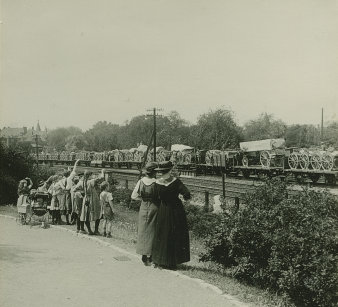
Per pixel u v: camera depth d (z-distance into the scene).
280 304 6.54
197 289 6.68
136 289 6.62
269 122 50.75
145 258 8.20
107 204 12.12
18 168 25.44
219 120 52.62
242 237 7.60
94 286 6.74
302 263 6.73
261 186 8.20
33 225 13.94
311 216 7.15
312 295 6.75
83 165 72.06
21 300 6.01
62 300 6.04
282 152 32.22
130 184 35.66
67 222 14.86
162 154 50.50
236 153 37.50
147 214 8.20
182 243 7.93
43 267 7.88
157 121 70.44
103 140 87.00
